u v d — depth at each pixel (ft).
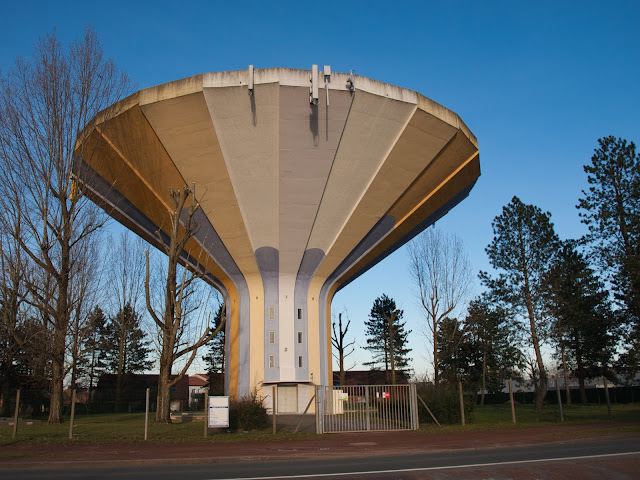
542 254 124.16
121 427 71.31
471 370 183.21
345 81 67.10
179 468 38.50
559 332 123.44
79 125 75.92
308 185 76.33
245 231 82.43
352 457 44.24
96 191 78.07
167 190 75.66
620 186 112.16
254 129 69.21
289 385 90.33
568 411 120.47
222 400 59.62
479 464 36.78
